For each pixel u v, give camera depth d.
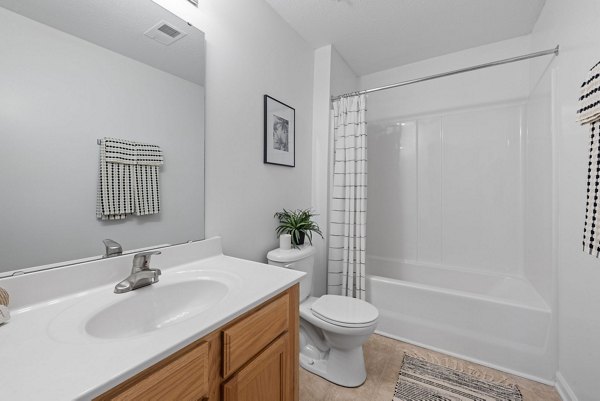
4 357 0.54
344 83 2.56
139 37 1.07
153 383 0.57
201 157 1.31
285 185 1.97
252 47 1.64
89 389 0.46
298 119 2.11
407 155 2.67
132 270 0.96
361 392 1.45
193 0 1.26
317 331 1.74
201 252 1.29
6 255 0.75
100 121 0.95
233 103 1.51
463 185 2.41
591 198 1.01
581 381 1.23
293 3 1.77
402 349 1.85
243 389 0.79
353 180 2.11
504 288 2.11
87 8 0.92
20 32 0.77
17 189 0.77
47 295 0.80
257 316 0.85
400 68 2.70
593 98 0.98
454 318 1.77
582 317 1.22
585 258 1.20
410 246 2.65
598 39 1.08
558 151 1.48
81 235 0.90
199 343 0.68
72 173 0.88
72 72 0.88
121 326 0.83
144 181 1.09
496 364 1.64
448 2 1.77
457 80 2.43
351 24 2.00
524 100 2.17
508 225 2.23
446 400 1.38
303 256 1.72
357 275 2.09
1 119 0.74
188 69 1.26
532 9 1.83
